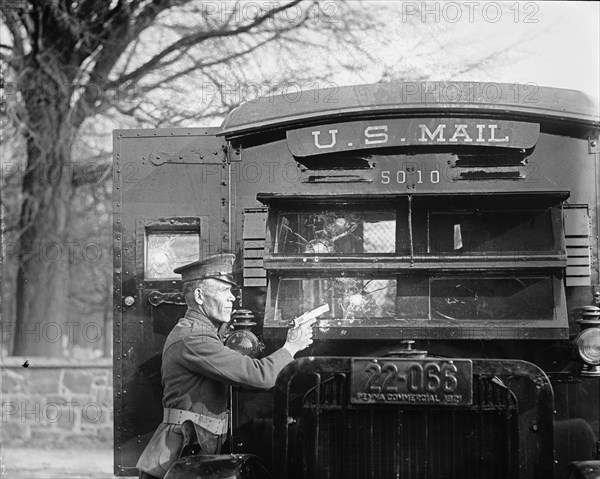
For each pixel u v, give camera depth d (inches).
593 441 205.6
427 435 189.3
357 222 214.2
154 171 224.7
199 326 209.2
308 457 191.6
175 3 534.9
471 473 188.5
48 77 607.8
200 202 222.5
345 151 215.9
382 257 206.4
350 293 209.9
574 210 209.2
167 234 225.6
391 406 187.2
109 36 570.9
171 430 206.2
